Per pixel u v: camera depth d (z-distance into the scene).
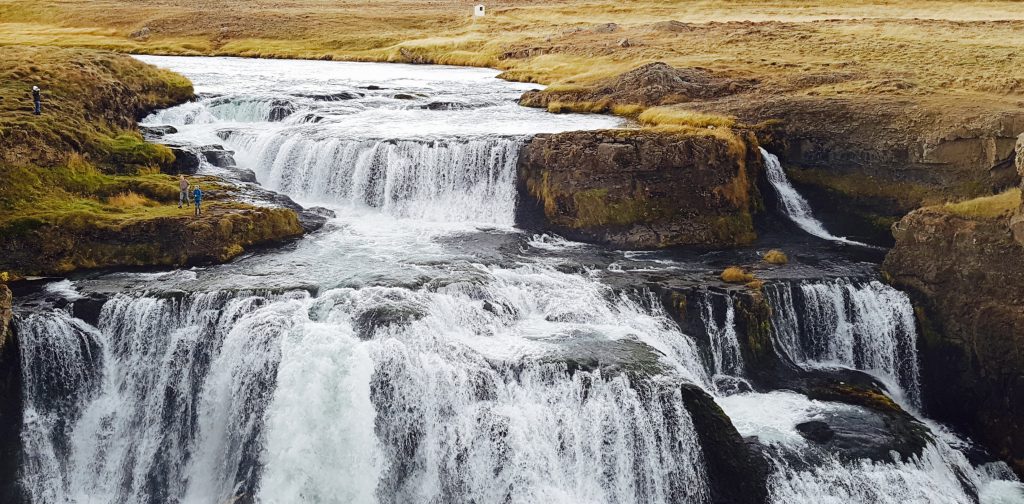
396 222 47.25
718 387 34.75
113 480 31.94
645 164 45.50
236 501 29.08
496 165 48.25
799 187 51.25
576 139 46.66
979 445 35.25
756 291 37.00
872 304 39.00
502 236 45.22
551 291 36.88
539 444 28.97
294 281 36.19
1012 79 59.19
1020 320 34.78
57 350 32.47
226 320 33.12
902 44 78.88
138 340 33.44
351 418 29.19
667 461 29.12
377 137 50.12
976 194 45.88
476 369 30.20
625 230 45.12
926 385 37.75
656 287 37.50
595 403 29.38
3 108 46.31
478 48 102.25
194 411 32.47
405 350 30.44
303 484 29.00
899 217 47.44
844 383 35.38
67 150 44.56
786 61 74.62
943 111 49.41
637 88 65.44
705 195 45.94
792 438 30.91
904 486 29.33
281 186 50.69
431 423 29.75
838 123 51.53
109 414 32.84
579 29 104.88
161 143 51.75
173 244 39.41
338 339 30.03
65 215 39.72
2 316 31.09
